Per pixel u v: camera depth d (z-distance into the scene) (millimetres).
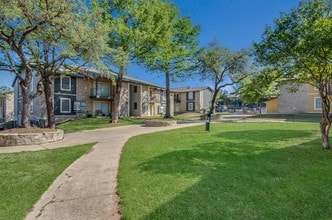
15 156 7430
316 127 13930
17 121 27609
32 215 3541
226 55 26234
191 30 24750
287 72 8055
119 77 20781
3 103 33188
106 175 5309
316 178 4914
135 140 9883
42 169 5934
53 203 3930
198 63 27156
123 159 6645
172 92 46812
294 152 7270
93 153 7625
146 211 3545
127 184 4645
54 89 24656
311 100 28734
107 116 29438
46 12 10672
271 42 7094
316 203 3793
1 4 9633
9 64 13594
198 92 52531
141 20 18078
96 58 13141
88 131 14414
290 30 6824
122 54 15844
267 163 6047
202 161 6234
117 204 3861
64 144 9773
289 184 4574
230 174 5141
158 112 39562
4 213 3625
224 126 15266
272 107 32969
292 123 17016
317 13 6531
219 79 27719
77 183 4836
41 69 14227
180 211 3523
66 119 25641
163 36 19062
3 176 5391
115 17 17969
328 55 6680
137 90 35219
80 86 27453
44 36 12023
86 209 3695
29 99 12781
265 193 4160
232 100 61906
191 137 10312
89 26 12664
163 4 20094
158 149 7781
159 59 20375
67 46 12633
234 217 3359
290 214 3451
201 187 4402
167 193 4156
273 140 9414
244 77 25844
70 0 11297
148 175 5145
